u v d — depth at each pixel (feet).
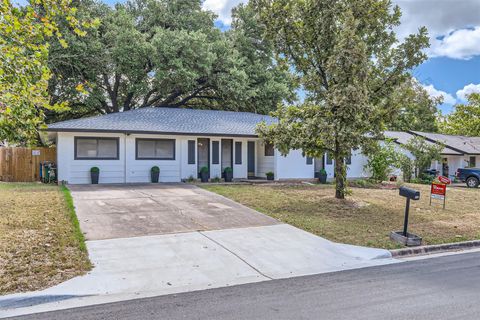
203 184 54.60
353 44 34.53
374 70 39.24
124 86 93.25
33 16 20.26
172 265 20.63
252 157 68.85
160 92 87.35
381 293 16.93
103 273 18.94
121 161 55.77
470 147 101.86
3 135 21.18
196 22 94.12
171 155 59.11
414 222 33.22
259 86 94.48
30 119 21.52
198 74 85.30
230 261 21.75
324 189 50.83
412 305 15.38
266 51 99.76
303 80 39.55
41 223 26.78
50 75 21.15
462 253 25.79
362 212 36.17
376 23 38.99
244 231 28.40
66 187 47.75
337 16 37.99
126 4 96.48
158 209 34.68
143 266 20.25
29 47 20.17
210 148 62.18
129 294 16.66
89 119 56.70
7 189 44.45
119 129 53.21
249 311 14.67
